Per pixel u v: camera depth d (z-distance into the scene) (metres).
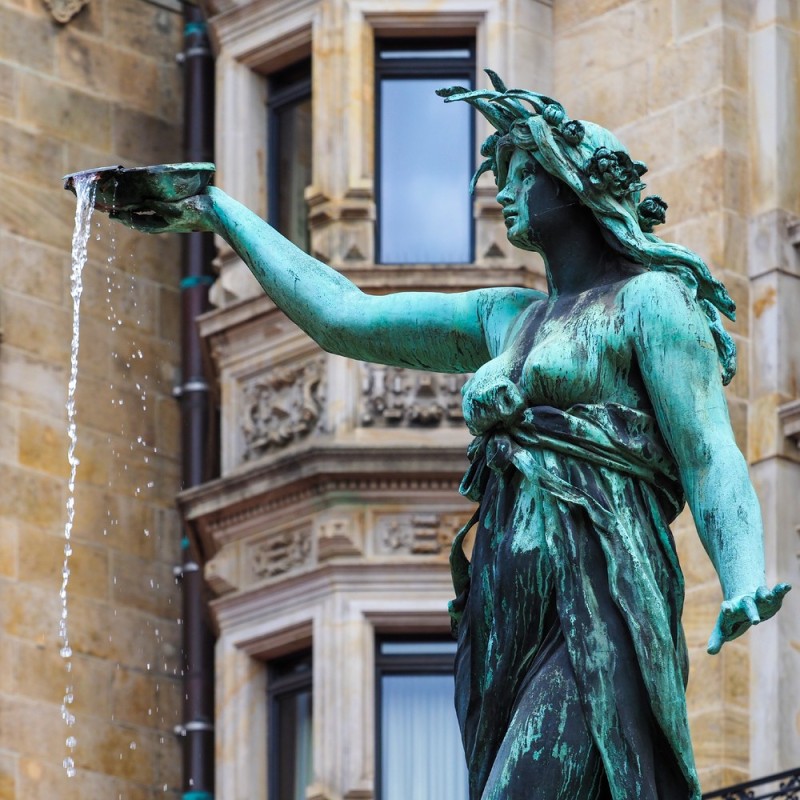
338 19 28.17
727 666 24.72
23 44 29.30
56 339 28.73
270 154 28.89
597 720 8.07
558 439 8.30
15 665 27.86
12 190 28.84
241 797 27.52
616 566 8.18
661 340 8.33
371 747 26.73
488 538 8.36
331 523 26.75
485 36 27.78
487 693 8.30
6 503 28.17
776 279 25.89
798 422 25.39
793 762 24.62
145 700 28.42
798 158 26.28
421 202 27.86
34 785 27.69
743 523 8.16
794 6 26.67
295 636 27.14
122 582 28.61
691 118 26.47
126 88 29.81
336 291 9.12
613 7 27.17
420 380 26.89
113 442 28.84
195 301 29.20
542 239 8.62
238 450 27.73
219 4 29.19
